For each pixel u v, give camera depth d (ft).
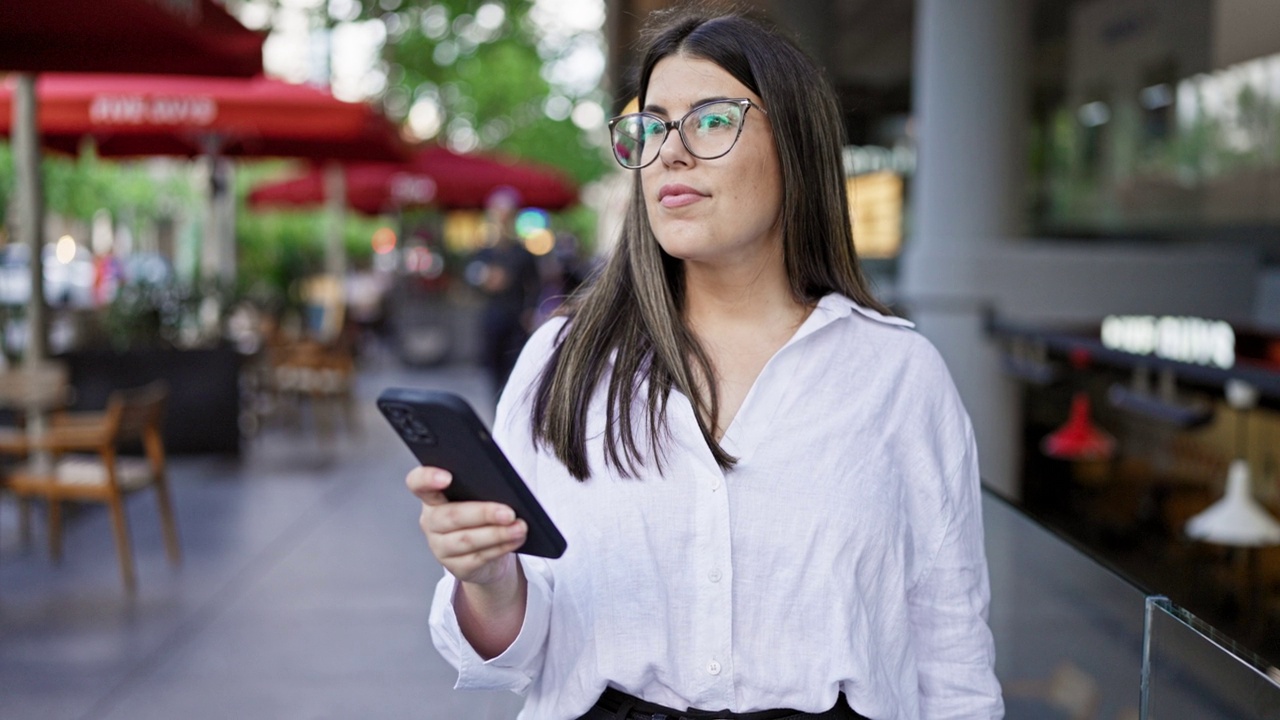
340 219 51.83
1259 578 14.73
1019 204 23.94
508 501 4.20
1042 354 21.83
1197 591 15.29
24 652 15.05
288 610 16.98
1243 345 16.01
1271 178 25.88
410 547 20.75
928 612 5.10
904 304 23.82
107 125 27.27
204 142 32.48
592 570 4.75
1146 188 31.48
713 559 4.65
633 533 4.69
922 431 4.99
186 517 23.00
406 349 54.44
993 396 23.21
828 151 5.11
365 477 27.48
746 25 5.01
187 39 16.66
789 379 4.88
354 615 16.75
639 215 5.07
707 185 4.78
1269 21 22.70
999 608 7.52
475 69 84.53
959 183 23.63
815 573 4.65
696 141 4.81
